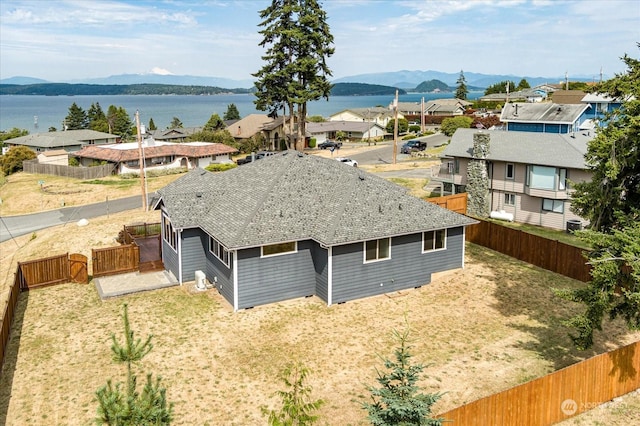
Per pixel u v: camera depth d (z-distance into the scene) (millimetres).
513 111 64688
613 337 20453
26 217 46062
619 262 16297
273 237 23094
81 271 26922
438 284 26453
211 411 15617
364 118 113938
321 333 20844
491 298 24531
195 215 26469
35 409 15766
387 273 25141
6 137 106625
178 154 70188
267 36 68125
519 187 39438
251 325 21609
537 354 19078
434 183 48688
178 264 26422
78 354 19250
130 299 24688
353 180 27906
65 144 88062
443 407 15664
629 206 18188
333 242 22844
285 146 87062
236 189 28531
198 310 23203
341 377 17484
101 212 46062
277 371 17906
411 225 25406
